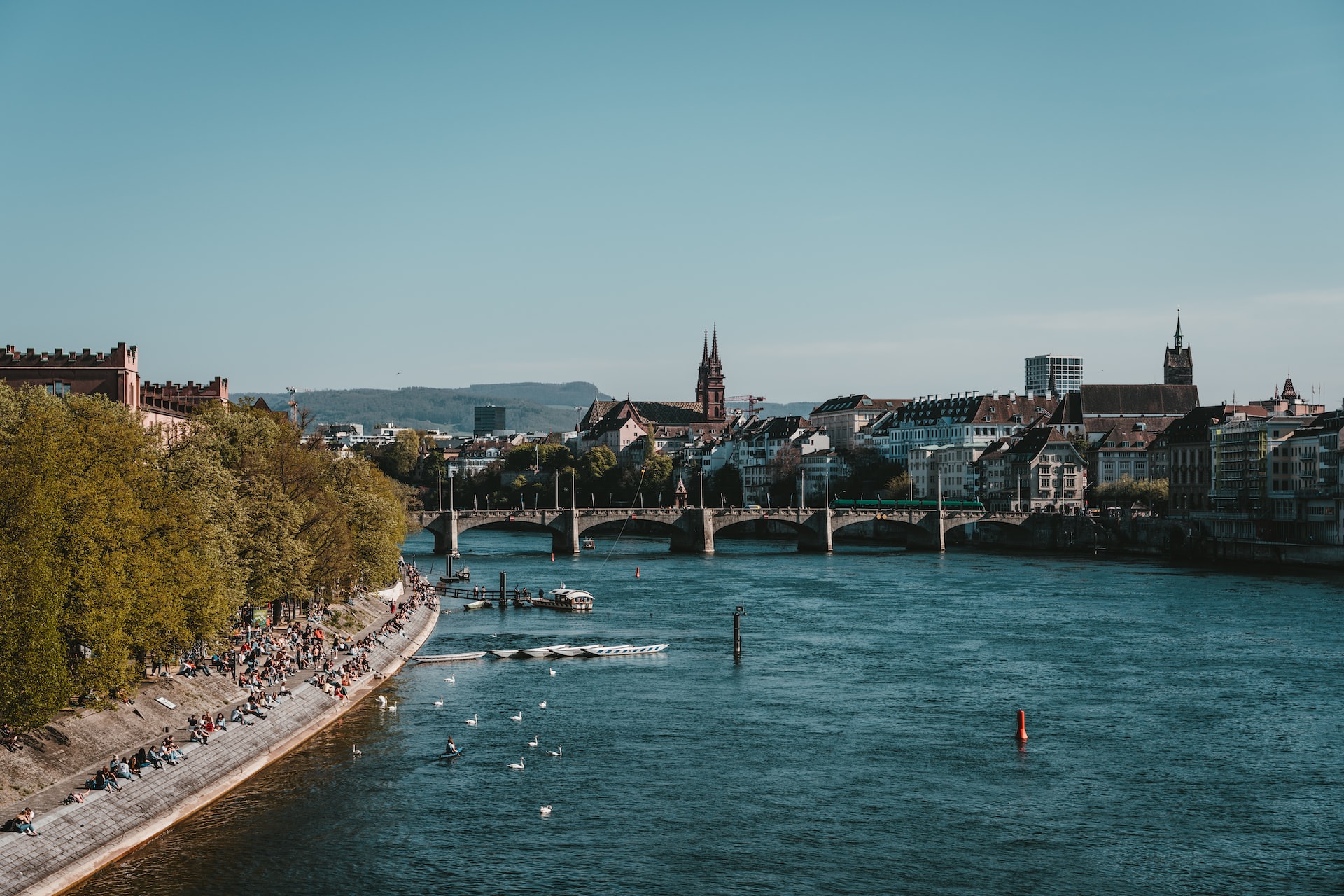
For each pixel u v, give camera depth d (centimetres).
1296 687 13700
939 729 11962
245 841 8912
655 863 8656
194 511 11338
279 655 13212
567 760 10944
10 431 10762
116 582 9506
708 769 10669
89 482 9975
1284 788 10206
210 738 10375
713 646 16662
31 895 7688
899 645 16512
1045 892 8262
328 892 8119
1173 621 18600
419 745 11400
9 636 8356
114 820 8688
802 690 13712
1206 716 12400
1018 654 15788
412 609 19088
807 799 9912
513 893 8156
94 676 9381
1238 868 8650
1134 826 9381
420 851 8800
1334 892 8281
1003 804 9831
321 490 16800
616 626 18725
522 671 14950
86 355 17238
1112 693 13438
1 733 8869
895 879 8431
